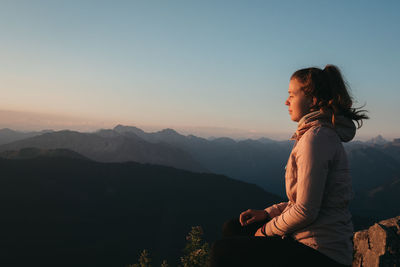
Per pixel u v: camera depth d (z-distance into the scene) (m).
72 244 123.69
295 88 1.66
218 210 178.38
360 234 3.02
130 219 158.12
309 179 1.31
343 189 1.38
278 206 1.84
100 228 144.00
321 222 1.36
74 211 158.25
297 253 1.33
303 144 1.41
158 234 145.25
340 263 1.31
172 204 182.38
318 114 1.52
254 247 1.38
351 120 1.52
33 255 109.50
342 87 1.50
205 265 3.95
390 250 2.54
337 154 1.39
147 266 4.66
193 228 4.29
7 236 119.94
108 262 113.00
